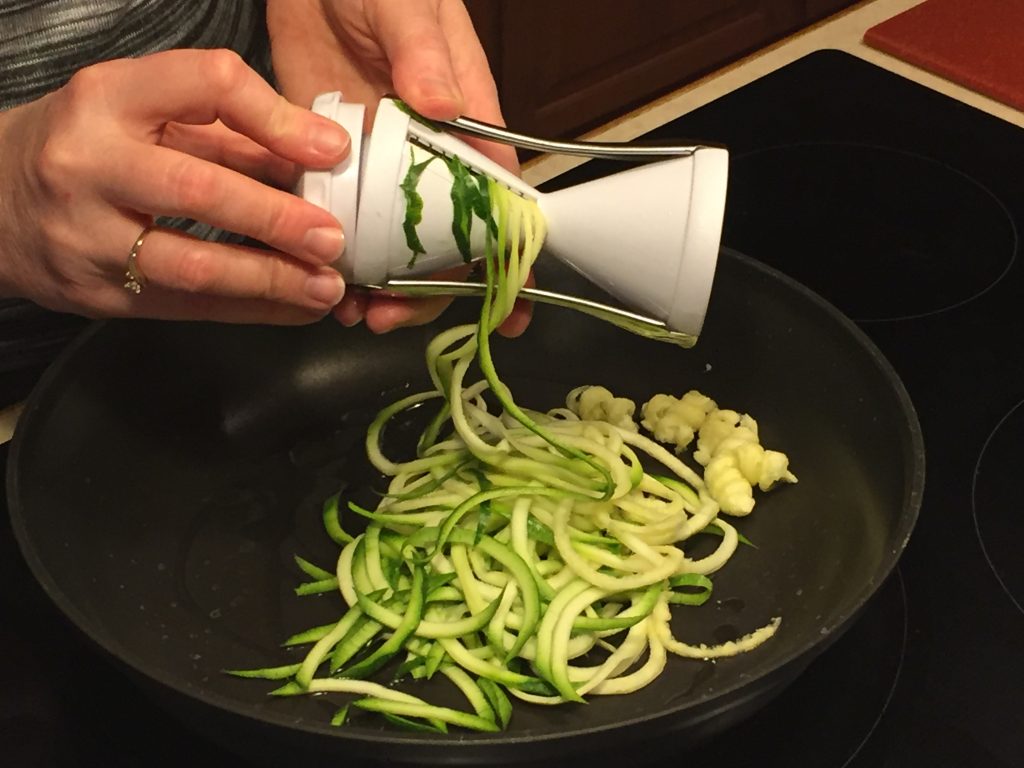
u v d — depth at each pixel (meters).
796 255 0.59
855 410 0.48
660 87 0.80
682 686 0.43
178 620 0.46
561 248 0.42
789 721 0.42
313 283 0.39
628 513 0.50
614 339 0.56
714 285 0.52
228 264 0.38
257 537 0.50
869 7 0.79
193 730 0.39
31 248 0.40
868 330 0.56
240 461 0.53
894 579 0.46
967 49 0.72
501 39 0.73
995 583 0.45
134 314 0.43
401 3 0.44
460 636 0.45
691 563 0.47
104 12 0.50
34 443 0.45
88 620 0.39
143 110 0.36
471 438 0.50
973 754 0.41
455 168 0.39
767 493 0.50
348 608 0.47
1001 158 0.64
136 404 0.50
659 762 0.41
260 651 0.45
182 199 0.36
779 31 0.82
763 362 0.52
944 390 0.53
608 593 0.46
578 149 0.41
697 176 0.39
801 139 0.66
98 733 0.42
